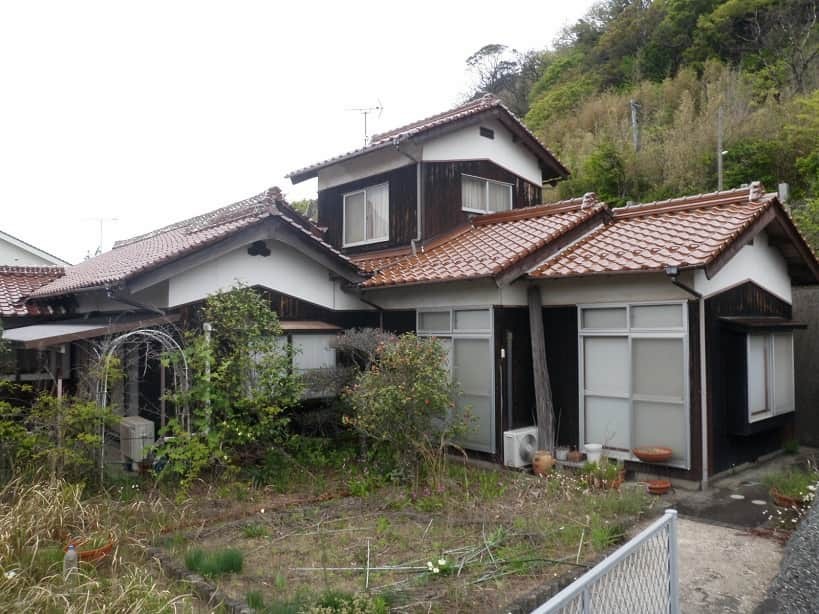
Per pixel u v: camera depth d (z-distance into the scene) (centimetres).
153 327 821
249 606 420
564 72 3356
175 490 698
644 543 330
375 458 805
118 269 934
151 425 808
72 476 645
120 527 562
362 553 525
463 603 425
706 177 1958
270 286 923
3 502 558
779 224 859
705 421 738
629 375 789
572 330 861
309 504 667
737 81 2341
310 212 2498
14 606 379
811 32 2495
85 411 636
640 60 2928
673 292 748
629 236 873
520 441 834
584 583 269
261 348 768
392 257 1120
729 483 759
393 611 414
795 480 686
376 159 1193
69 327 913
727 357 790
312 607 389
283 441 824
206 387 711
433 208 1120
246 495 688
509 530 566
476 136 1189
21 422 664
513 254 866
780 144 1855
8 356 941
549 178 1389
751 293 856
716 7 2773
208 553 509
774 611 439
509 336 875
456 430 750
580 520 590
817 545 529
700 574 506
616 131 2481
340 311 1010
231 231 838
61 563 460
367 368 825
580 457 816
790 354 939
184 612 403
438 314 952
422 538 557
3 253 2186
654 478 766
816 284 999
